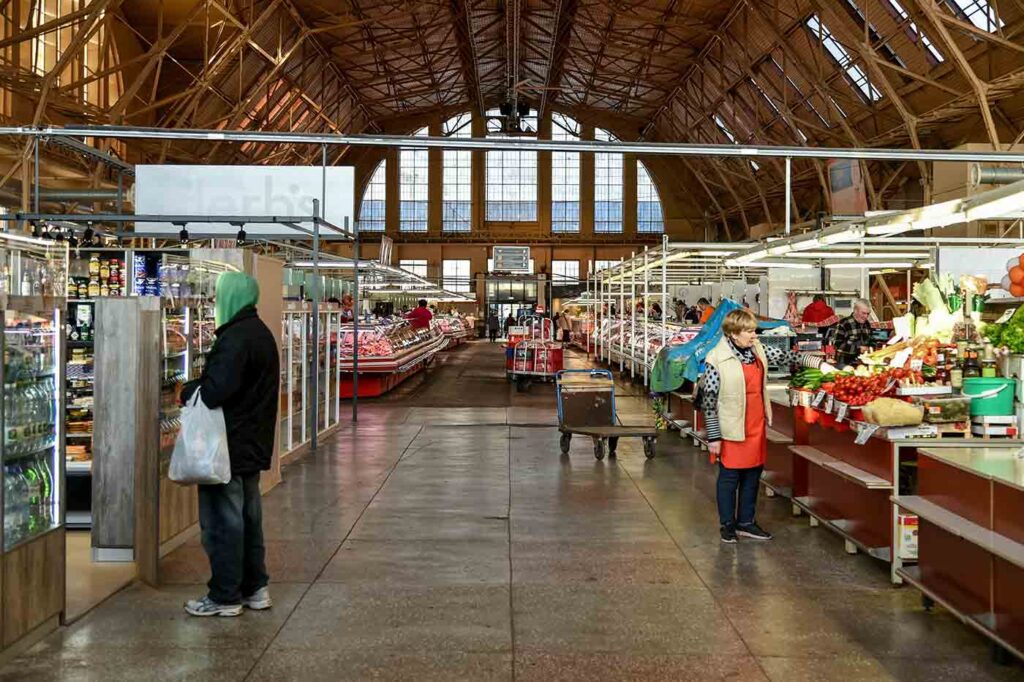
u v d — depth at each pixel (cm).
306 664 385
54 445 428
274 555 561
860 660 391
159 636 419
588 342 2742
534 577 514
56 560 427
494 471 870
